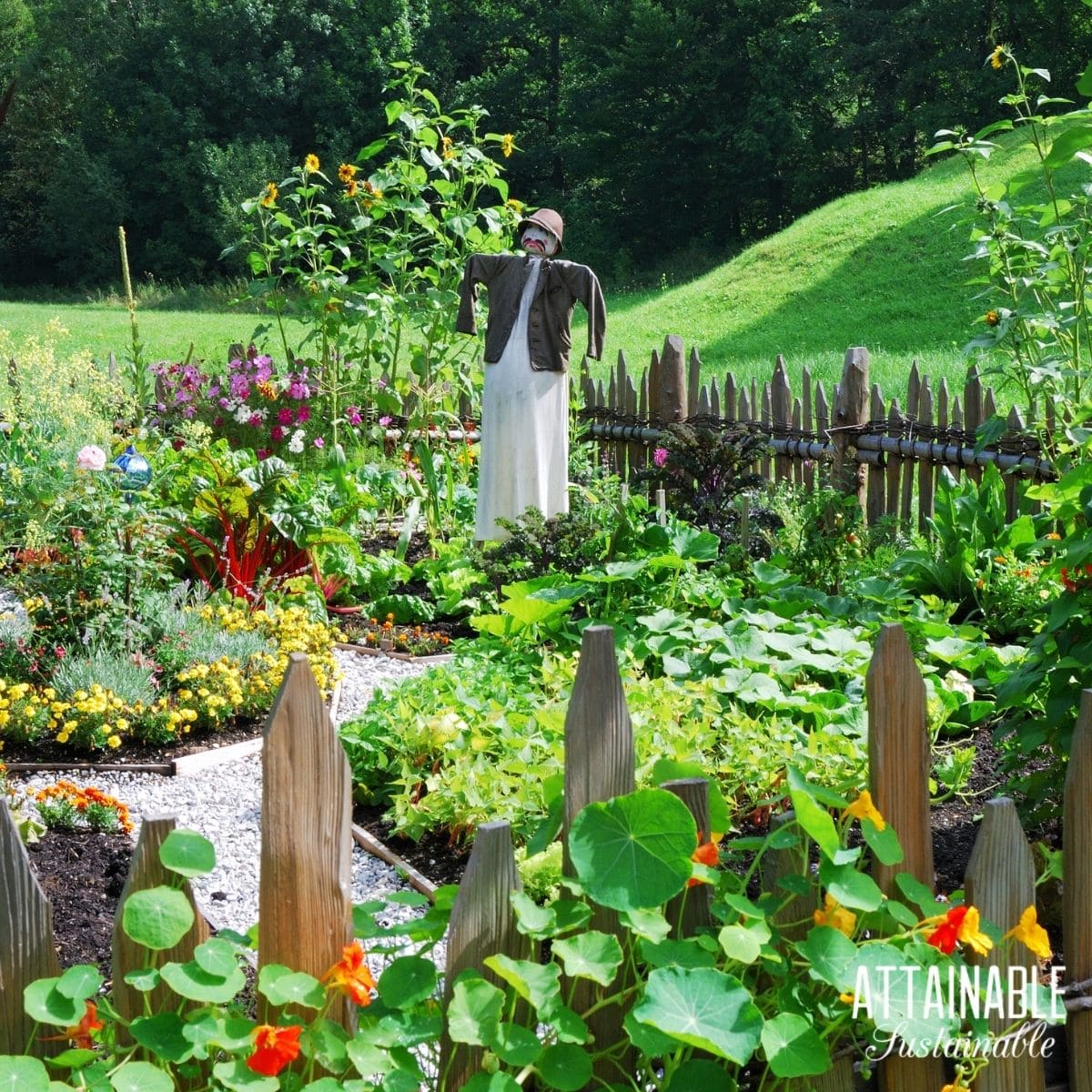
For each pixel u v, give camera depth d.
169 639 5.12
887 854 2.01
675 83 40.78
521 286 7.00
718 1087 1.92
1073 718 3.02
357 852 3.73
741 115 40.34
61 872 3.35
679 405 9.31
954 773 3.86
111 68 45.59
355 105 43.75
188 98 43.94
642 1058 2.05
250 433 8.94
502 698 4.41
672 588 5.62
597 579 5.40
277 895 1.85
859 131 40.44
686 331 22.88
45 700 4.54
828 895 2.03
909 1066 2.11
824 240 24.75
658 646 4.80
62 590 5.11
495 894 1.91
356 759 4.10
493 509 7.17
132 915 1.69
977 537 6.25
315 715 1.84
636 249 42.75
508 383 6.98
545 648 5.37
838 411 7.91
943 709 4.25
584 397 10.25
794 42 38.78
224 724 4.79
